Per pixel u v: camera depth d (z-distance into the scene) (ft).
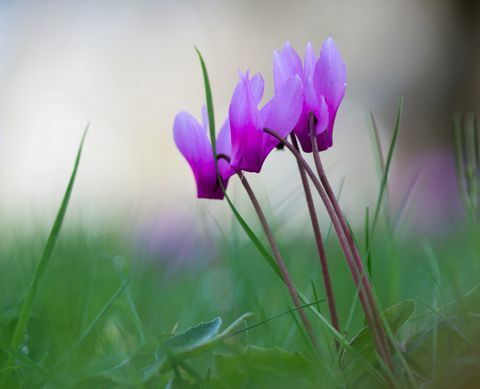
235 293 1.37
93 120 5.62
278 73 1.08
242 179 1.07
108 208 2.50
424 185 3.28
